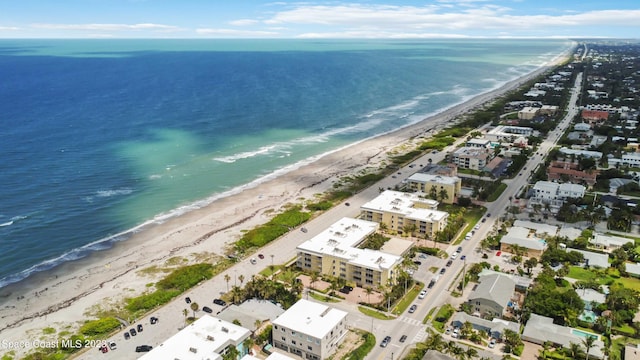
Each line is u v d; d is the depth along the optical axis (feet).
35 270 632.38
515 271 615.57
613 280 595.06
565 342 467.11
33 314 537.24
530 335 479.00
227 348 443.73
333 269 610.65
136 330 503.20
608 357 440.04
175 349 430.20
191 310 540.52
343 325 487.61
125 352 468.75
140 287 589.32
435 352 437.17
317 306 504.84
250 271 627.05
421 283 594.24
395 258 597.93
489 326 492.13
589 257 641.40
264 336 488.02
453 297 563.07
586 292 553.23
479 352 456.04
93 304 553.23
